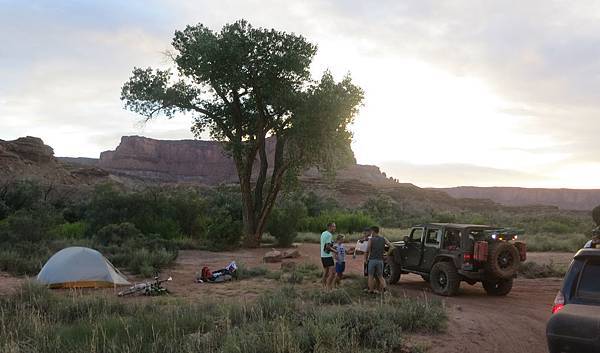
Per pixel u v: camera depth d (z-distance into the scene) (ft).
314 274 56.70
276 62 94.22
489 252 42.93
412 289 47.75
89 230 94.89
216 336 24.06
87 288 46.47
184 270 61.93
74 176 385.29
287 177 102.68
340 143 93.81
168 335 24.59
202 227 107.04
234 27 95.55
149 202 102.37
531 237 126.31
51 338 24.02
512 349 25.31
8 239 70.90
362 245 47.62
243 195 101.24
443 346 25.31
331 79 94.17
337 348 21.99
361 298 39.11
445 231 45.52
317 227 147.33
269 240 113.19
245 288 47.11
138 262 60.59
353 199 449.89
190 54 96.02
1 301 34.42
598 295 17.35
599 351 16.57
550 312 36.17
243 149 100.01
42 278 45.93
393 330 25.43
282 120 100.83
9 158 335.06
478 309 36.99
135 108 101.86
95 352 21.45
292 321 27.02
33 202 124.77
